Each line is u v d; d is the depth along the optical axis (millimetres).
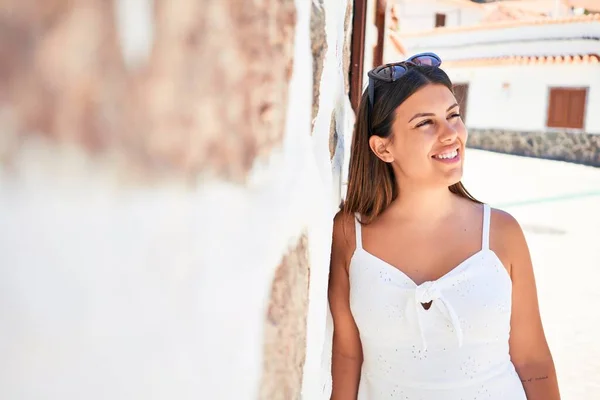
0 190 323
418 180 1553
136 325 413
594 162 17922
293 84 740
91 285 374
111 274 387
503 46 20297
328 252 1183
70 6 337
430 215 1572
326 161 1132
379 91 1569
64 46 335
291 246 770
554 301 5590
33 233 339
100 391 388
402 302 1512
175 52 422
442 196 1575
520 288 1623
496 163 17297
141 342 419
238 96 534
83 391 376
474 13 28328
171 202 438
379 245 1606
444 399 1498
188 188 458
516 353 1686
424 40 22391
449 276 1483
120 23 369
